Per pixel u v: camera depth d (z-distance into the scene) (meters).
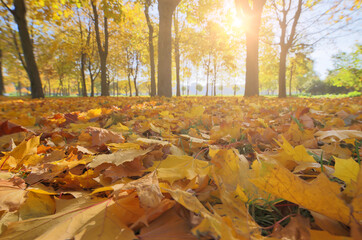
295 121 1.97
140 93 99.00
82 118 2.93
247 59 13.43
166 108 4.46
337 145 1.39
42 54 29.78
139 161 1.10
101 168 1.04
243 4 12.86
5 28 19.61
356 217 0.54
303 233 0.60
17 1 11.20
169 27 11.77
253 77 13.33
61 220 0.63
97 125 2.26
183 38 30.28
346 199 0.63
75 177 0.93
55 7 10.18
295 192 0.62
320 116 2.80
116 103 6.55
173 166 1.03
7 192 0.79
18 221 0.63
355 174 0.75
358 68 23.00
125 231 0.58
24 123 2.24
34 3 10.56
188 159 1.08
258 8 12.87
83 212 0.66
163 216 0.64
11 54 24.36
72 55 29.16
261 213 0.81
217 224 0.54
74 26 27.58
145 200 0.64
